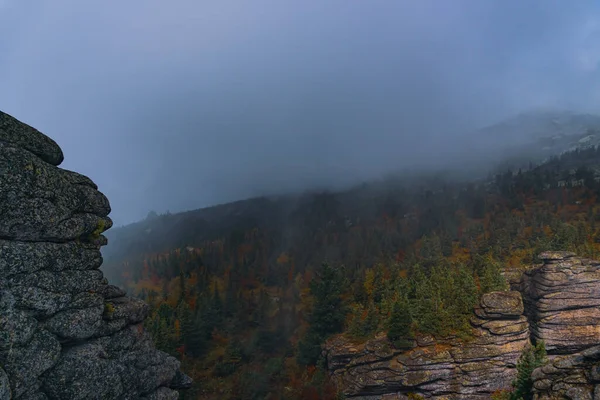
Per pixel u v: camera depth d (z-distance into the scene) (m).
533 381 20.11
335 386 53.72
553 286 52.34
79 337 14.06
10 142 13.04
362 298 72.62
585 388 17.48
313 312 68.31
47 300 13.02
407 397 47.59
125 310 16.66
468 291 53.00
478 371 46.38
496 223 114.56
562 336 50.28
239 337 76.00
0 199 12.22
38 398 12.47
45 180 13.55
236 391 59.94
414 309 56.38
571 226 86.69
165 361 18.75
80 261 14.73
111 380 14.79
